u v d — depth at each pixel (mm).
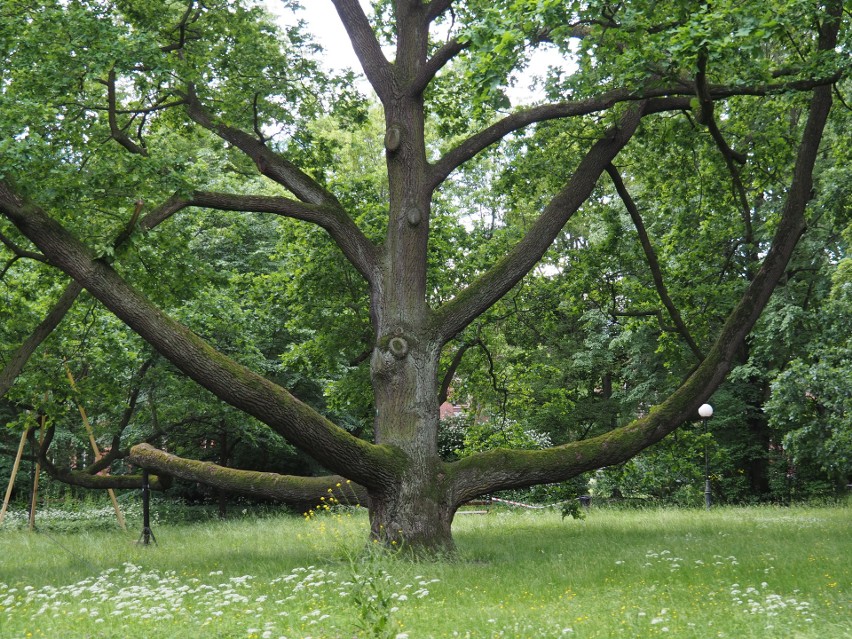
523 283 20344
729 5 11078
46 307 20141
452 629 7285
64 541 18469
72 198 12617
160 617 7914
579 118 16672
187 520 28469
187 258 16312
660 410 14523
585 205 20109
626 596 8984
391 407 13773
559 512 23000
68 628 7672
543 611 8148
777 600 8055
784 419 24719
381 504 13445
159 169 13000
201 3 15812
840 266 23312
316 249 19625
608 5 12438
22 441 21812
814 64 13391
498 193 18750
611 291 20047
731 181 18688
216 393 12406
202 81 15273
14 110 11844
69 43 12750
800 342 27156
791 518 19750
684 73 14438
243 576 10898
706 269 19859
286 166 14914
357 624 6902
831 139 23859
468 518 22578
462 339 20078
